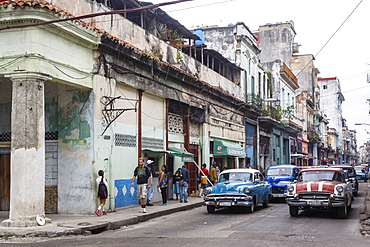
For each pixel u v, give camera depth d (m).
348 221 12.99
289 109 44.69
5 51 12.17
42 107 12.00
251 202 15.33
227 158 29.53
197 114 24.31
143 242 9.48
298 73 56.56
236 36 32.84
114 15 16.27
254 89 35.88
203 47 25.80
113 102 15.37
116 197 15.62
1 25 12.27
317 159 68.75
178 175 19.48
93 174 14.20
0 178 15.81
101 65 14.95
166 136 20.06
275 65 43.16
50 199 14.82
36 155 11.59
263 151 38.16
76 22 13.39
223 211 16.58
